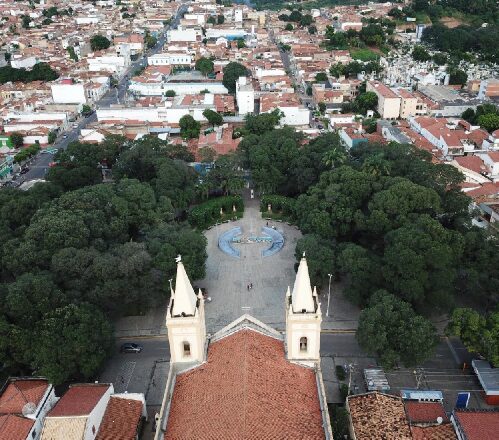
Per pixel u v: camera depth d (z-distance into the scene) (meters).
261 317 102.94
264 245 130.62
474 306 104.88
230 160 152.00
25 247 100.44
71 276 97.94
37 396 74.12
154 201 125.81
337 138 159.12
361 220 114.81
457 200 118.81
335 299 107.94
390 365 81.94
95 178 149.62
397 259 95.19
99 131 192.00
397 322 84.62
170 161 145.75
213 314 104.12
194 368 62.44
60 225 105.56
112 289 94.56
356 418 71.69
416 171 126.31
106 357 87.94
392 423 70.38
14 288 87.44
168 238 109.69
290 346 62.41
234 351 60.50
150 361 92.06
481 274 98.94
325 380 86.69
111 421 72.81
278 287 113.00
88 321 85.31
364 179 121.81
